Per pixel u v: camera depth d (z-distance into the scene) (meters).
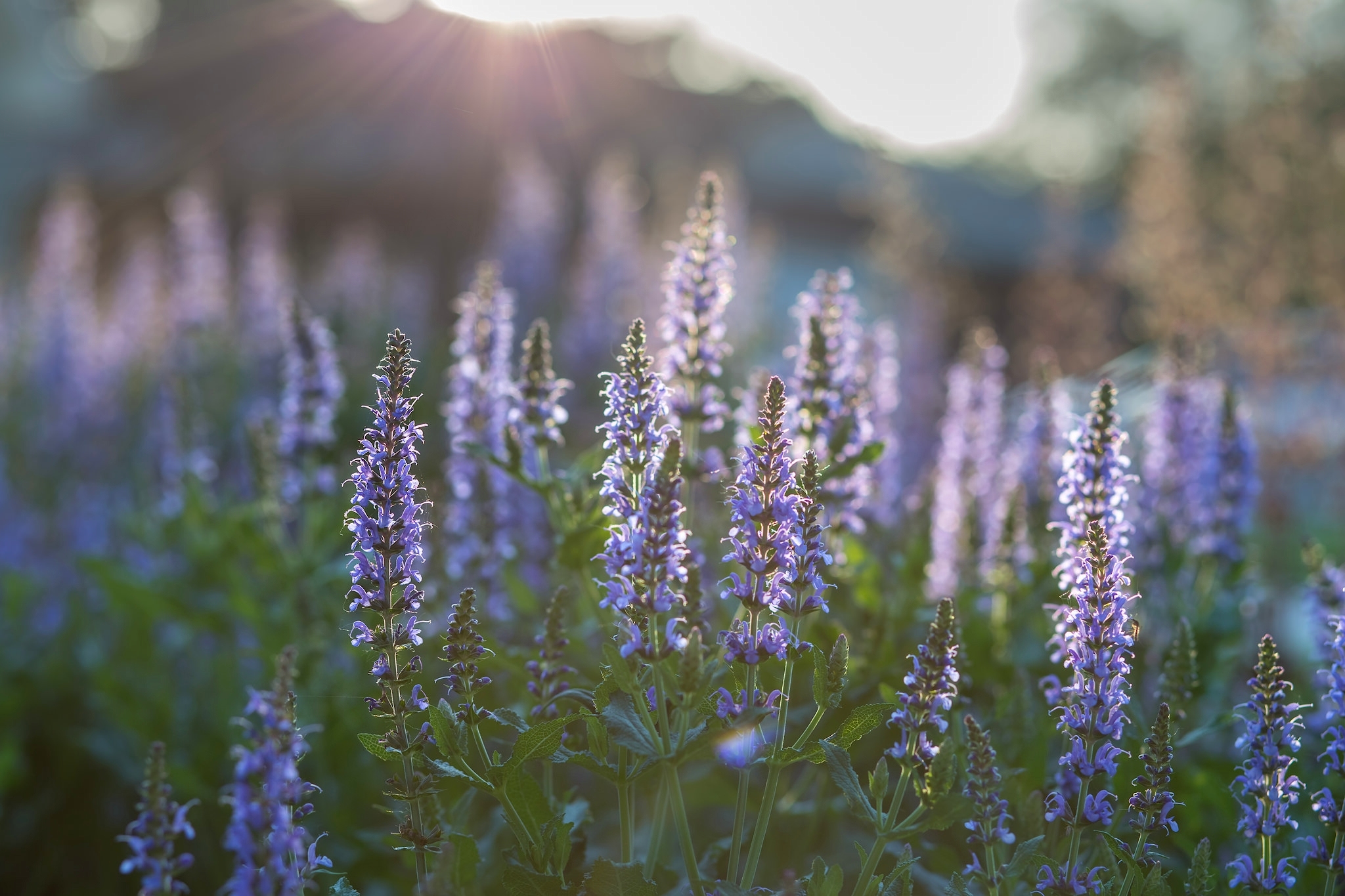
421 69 27.73
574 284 12.54
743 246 12.34
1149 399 6.77
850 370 4.67
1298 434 9.41
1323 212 10.30
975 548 5.29
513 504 5.80
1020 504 4.93
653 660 2.80
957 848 3.92
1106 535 3.44
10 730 6.00
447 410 5.14
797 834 4.39
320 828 4.52
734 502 2.89
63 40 36.50
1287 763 3.02
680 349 4.52
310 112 28.84
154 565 6.94
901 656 4.52
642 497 2.91
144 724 5.59
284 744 2.43
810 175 29.11
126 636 6.29
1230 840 3.88
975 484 5.98
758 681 3.15
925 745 2.91
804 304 4.68
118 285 13.27
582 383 11.48
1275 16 12.96
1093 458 3.53
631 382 3.01
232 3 32.16
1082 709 2.96
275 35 30.88
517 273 13.51
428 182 26.47
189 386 7.40
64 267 11.32
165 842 2.53
